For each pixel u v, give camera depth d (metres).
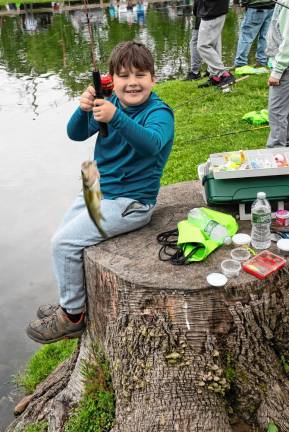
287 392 2.79
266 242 2.90
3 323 4.81
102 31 18.17
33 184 7.23
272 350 2.83
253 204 3.06
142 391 2.73
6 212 6.56
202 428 2.61
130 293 2.71
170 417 2.64
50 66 13.44
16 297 5.11
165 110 2.92
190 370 2.70
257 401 2.77
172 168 6.03
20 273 5.44
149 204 3.09
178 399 2.67
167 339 2.71
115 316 2.85
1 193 7.02
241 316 2.66
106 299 2.87
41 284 5.26
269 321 2.74
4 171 7.66
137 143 2.64
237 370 2.75
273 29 4.95
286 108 4.85
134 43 2.91
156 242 3.00
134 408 2.74
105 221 2.94
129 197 3.02
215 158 3.46
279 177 3.16
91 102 2.87
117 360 2.86
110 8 24.80
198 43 8.41
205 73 9.60
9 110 10.27
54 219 6.34
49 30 19.45
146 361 2.74
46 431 3.22
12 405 3.99
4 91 11.54
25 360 4.41
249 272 2.68
